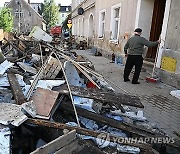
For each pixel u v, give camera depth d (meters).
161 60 7.27
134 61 6.82
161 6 9.14
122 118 3.75
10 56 7.44
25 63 6.43
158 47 7.34
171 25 6.78
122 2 11.12
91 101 3.66
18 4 55.38
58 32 38.09
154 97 5.57
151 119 4.15
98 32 16.62
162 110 4.65
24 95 3.30
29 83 4.14
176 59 6.55
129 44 6.89
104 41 14.79
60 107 3.35
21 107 2.76
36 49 7.64
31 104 2.90
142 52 6.83
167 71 6.94
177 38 6.52
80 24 26.89
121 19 11.34
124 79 7.23
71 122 3.15
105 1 14.55
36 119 2.65
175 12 6.59
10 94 3.35
